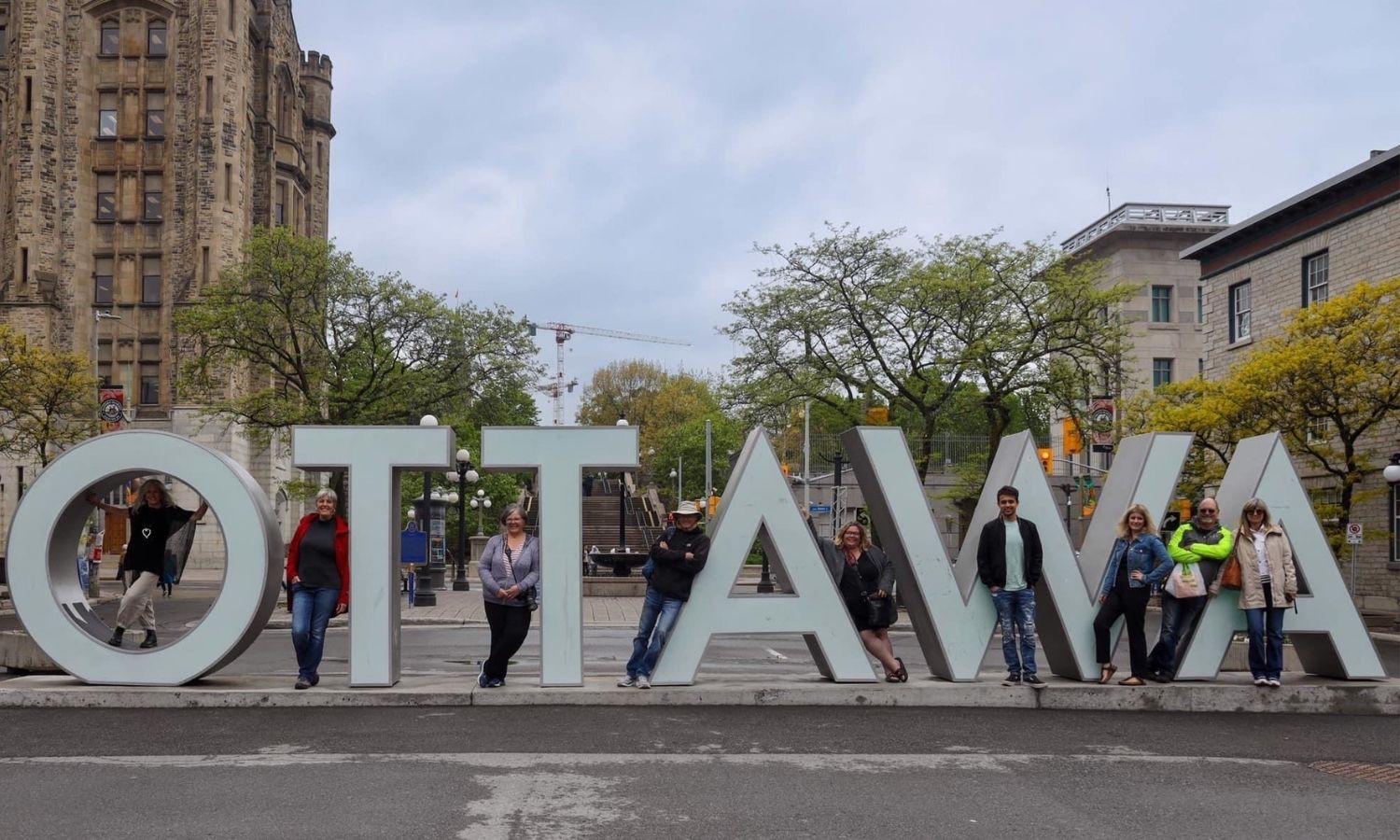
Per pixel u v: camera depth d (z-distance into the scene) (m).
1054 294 29.41
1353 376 23.36
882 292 29.92
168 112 55.03
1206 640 11.61
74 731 9.20
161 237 54.84
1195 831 6.55
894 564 12.01
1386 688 11.18
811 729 9.53
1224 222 48.75
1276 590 11.08
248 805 6.77
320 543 10.95
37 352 35.25
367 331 34.06
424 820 6.46
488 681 11.01
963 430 49.47
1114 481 12.29
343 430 11.16
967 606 11.53
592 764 8.02
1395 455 23.61
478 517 66.62
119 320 54.44
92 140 54.88
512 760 8.13
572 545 11.12
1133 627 11.23
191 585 37.38
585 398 113.69
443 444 11.18
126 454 10.92
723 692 10.80
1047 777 7.84
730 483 11.91
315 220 69.50
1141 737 9.43
